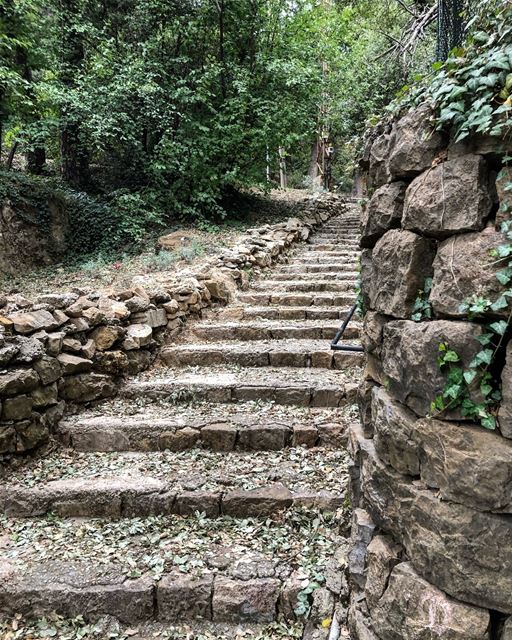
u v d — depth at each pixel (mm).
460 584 1439
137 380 3984
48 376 3213
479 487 1389
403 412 1721
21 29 8078
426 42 5324
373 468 1885
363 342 2264
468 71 1507
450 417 1490
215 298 5598
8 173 8055
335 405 3555
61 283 6555
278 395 3639
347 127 9695
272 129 8789
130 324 4277
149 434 3244
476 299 1424
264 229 8227
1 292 6152
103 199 9359
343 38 10445
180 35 8977
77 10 9102
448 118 1497
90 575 2252
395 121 2008
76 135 9266
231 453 3158
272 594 2139
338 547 2352
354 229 9641
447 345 1476
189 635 2090
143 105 8492
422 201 1633
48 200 8234
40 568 2307
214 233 8328
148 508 2691
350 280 6332
